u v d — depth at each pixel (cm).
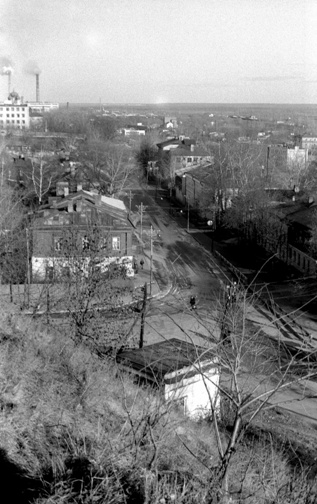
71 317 2398
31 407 1306
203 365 1647
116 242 5078
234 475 1149
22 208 6094
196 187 8738
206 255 6291
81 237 3478
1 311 1945
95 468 1055
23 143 13350
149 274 5356
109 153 11138
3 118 19812
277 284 5216
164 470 1111
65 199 5000
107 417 1355
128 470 1055
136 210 8706
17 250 4134
